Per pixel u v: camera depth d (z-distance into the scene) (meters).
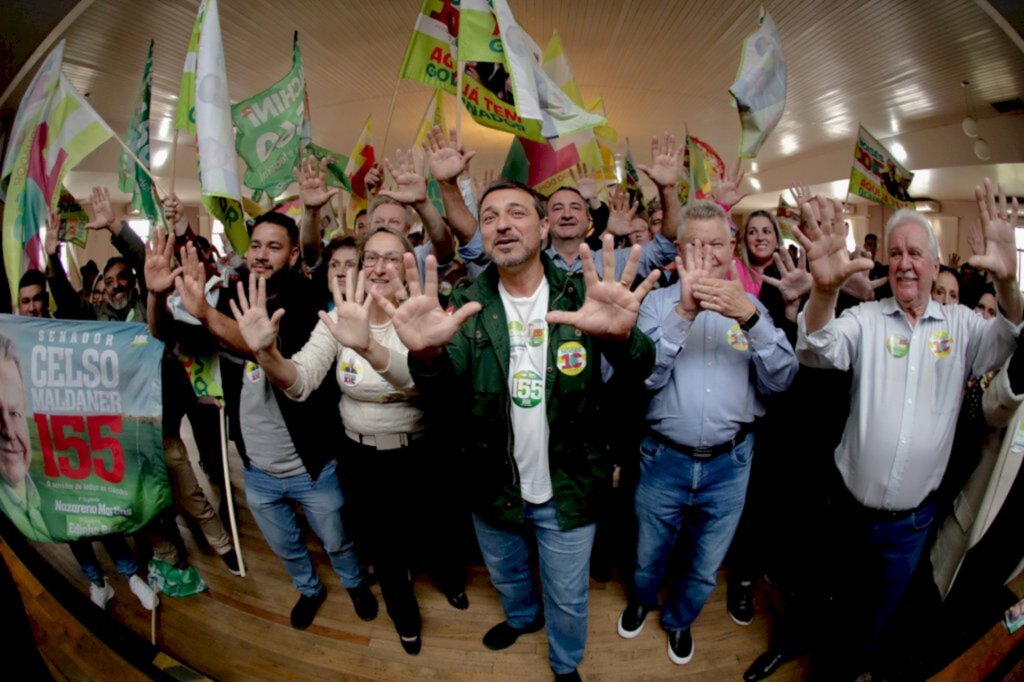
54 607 1.85
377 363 1.30
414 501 1.64
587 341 1.29
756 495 1.82
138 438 1.60
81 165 5.52
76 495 1.64
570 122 1.87
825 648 1.63
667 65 5.12
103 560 2.23
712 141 7.98
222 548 2.08
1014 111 4.92
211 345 1.57
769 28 1.87
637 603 1.71
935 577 1.46
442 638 1.75
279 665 1.67
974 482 1.36
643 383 1.40
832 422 1.73
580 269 2.01
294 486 1.63
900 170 2.66
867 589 1.45
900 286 1.30
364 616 1.84
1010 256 1.14
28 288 2.01
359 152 3.12
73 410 1.60
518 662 1.65
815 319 1.28
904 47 4.12
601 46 4.75
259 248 1.65
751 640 1.74
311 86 5.32
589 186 2.57
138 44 3.80
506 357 1.31
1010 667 1.33
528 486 1.38
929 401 1.29
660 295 1.52
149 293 1.44
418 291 1.14
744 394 1.44
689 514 1.56
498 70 1.88
